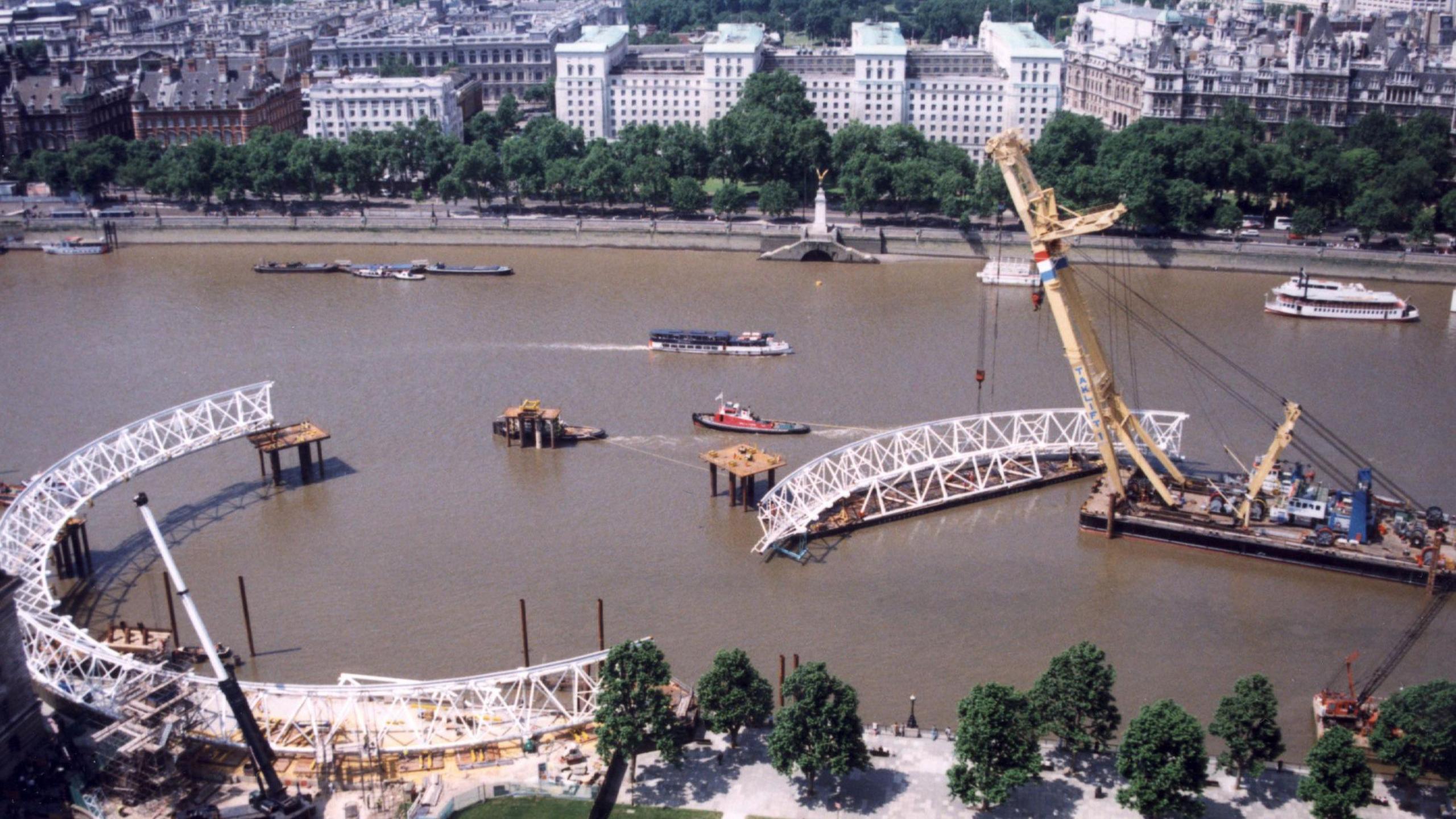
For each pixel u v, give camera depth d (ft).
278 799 617.21
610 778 650.84
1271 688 635.66
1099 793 633.61
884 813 622.54
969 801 613.93
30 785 636.48
